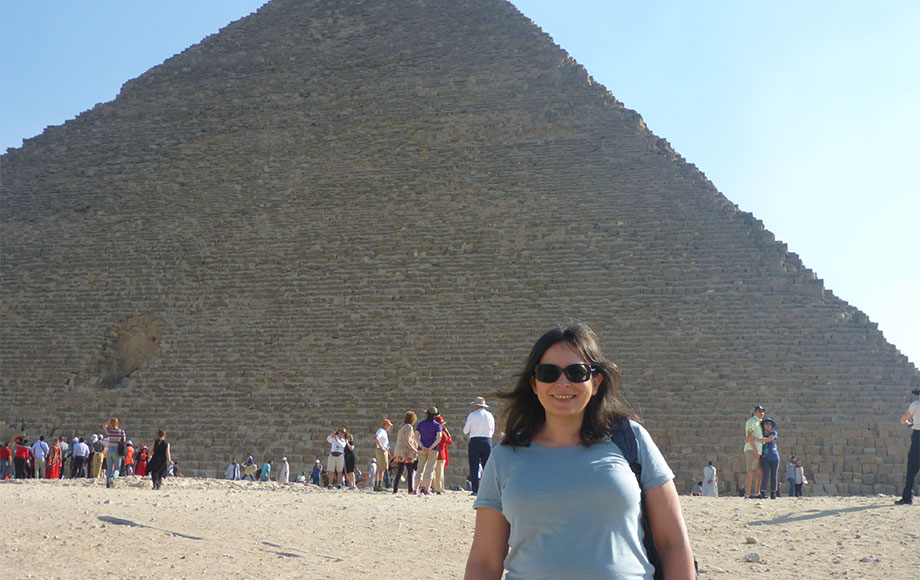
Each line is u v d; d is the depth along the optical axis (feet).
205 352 217.97
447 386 195.62
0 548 51.90
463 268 222.89
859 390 176.76
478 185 244.83
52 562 48.98
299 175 264.72
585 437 24.57
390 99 282.77
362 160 264.11
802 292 198.18
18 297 243.40
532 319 205.77
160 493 96.22
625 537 23.13
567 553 22.85
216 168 274.36
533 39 286.46
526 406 25.48
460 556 55.21
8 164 293.02
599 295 208.23
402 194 248.73
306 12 324.60
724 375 185.26
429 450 104.83
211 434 197.77
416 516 71.82
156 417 205.26
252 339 218.18
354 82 293.23
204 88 306.35
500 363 197.77
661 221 221.46
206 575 47.01
